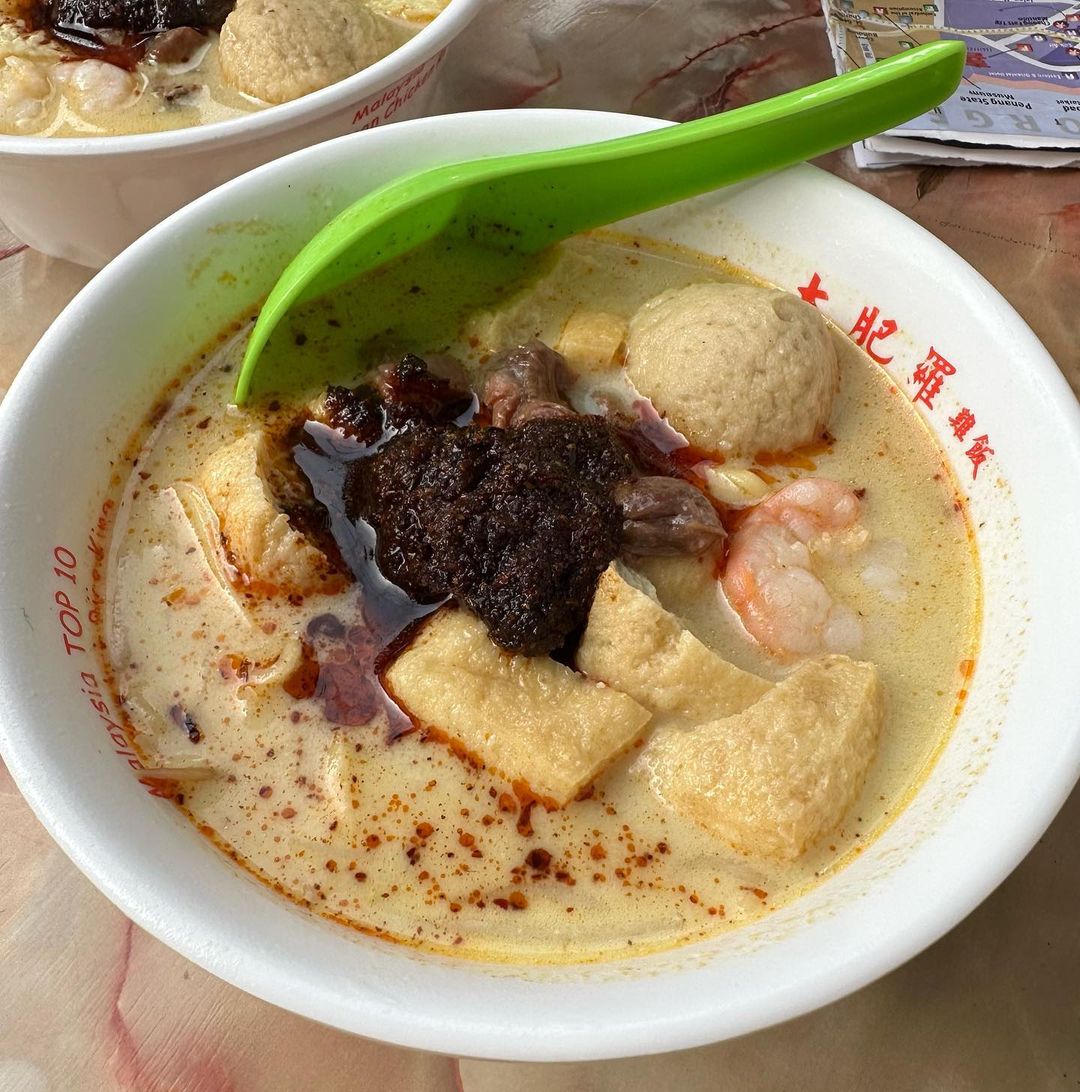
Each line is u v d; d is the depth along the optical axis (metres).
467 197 0.22
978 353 0.19
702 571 0.18
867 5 0.31
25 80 0.26
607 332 0.21
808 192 0.21
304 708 0.17
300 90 0.25
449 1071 0.16
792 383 0.20
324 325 0.22
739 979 0.13
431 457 0.18
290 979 0.12
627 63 0.30
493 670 0.17
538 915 0.15
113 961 0.17
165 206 0.23
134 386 0.19
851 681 0.17
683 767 0.16
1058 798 0.14
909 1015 0.16
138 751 0.16
